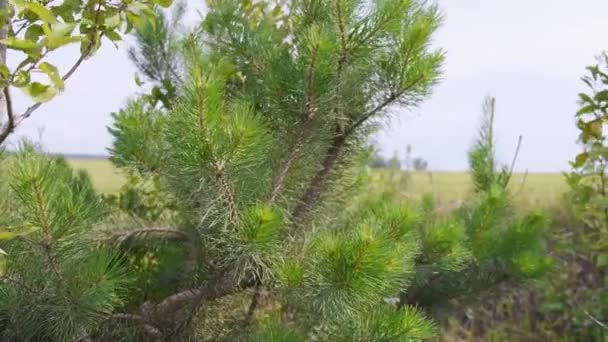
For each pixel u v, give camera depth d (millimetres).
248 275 2385
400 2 2334
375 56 2396
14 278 2133
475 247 2740
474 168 3094
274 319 2346
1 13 1860
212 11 2574
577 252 3525
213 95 2104
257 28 2598
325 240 2189
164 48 2730
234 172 2174
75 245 2125
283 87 2318
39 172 2023
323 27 2311
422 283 2650
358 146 2549
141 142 2541
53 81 1847
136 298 2516
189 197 2352
